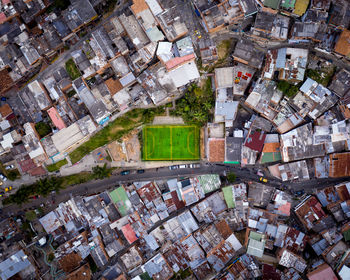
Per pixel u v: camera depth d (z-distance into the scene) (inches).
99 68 2642.7
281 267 2684.5
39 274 2770.7
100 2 2667.3
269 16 2522.1
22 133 2751.0
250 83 2770.7
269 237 2706.7
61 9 2721.5
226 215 2787.9
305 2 2481.5
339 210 2652.6
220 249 2657.5
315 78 2677.2
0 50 2763.3
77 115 2748.5
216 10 2507.4
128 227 2755.9
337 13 2486.5
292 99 2691.9
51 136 2689.5
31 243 2812.5
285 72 2603.3
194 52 2664.9
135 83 2721.5
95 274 2773.1
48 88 2741.1
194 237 2721.5
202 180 2827.3
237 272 2637.8
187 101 2795.3
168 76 2655.0
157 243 2797.7
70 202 2795.3
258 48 2642.7
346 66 2664.9
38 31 2753.4
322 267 2551.7
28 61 2714.1
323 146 2721.5
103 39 2610.7
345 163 2674.7
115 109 2694.4
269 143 2760.8
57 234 2805.1
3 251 2714.1
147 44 2593.5
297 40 2613.2
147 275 2696.9
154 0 2544.3
